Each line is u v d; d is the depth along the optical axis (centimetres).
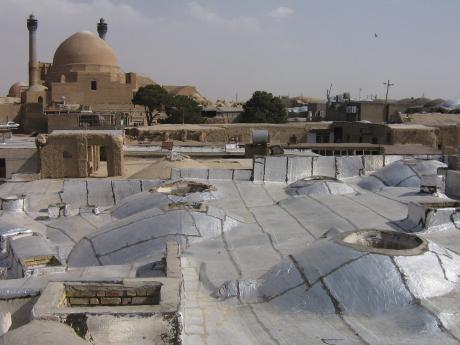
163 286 614
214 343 629
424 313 649
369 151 2786
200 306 742
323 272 730
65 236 1341
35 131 5234
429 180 1428
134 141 3994
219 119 5841
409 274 700
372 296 685
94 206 1622
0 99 6531
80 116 4566
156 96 5531
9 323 644
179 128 4181
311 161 1781
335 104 5409
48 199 1773
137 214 1216
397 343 605
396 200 1361
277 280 764
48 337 476
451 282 711
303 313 695
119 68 6538
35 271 888
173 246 872
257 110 5534
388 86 4978
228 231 1142
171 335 535
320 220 1225
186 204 1198
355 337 626
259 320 689
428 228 1062
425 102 6406
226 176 1800
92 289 619
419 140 3109
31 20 6219
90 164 2505
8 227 1195
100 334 528
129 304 624
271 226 1203
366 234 825
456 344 598
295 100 8488
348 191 1492
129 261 1039
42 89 6034
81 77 6028
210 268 905
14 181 2072
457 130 3194
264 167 1739
